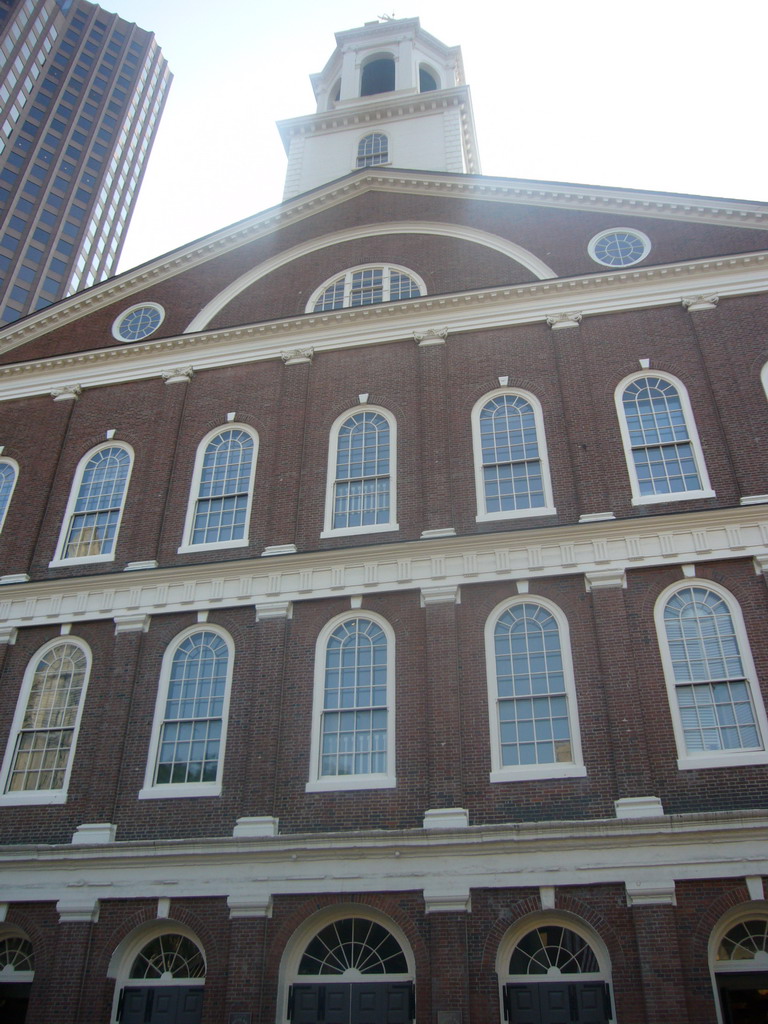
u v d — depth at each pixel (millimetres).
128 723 21906
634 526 21609
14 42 108375
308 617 22359
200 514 25391
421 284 28859
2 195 101438
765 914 17422
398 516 23672
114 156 114312
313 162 39562
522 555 21875
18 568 25484
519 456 24125
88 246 106250
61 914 19594
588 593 21188
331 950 18656
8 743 22422
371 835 18922
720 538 21141
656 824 17953
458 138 38406
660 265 26188
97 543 25766
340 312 27906
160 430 27125
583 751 19297
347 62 45031
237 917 18812
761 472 22250
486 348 26281
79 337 30828
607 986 17266
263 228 31656
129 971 19266
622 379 24734
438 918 17938
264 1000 18000
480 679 20594
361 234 30688
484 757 19656
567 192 29172
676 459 23172
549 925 18062
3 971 19922
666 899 17328
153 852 19797
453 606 21516
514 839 18359
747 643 19875
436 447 24344
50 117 110875
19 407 29266
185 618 23125
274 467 25328
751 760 18562
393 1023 17672
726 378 23953
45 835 20875
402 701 20719
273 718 21000
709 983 16672
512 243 28875
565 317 26094
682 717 19406
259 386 27422
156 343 29016
